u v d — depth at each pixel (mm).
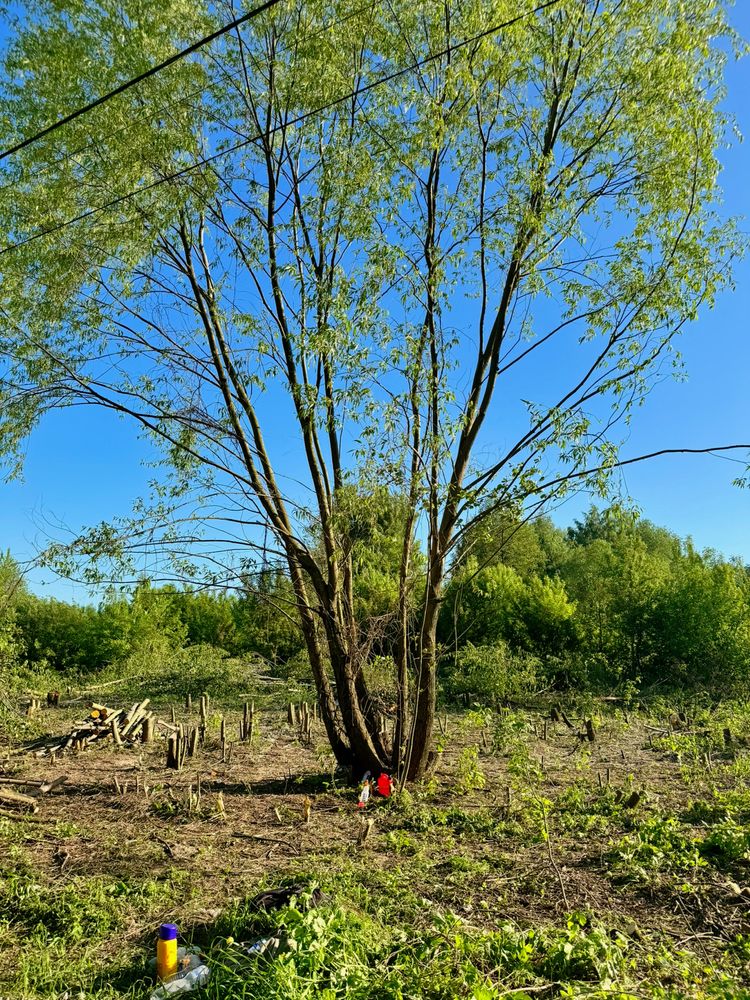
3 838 7824
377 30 9531
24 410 10359
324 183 9445
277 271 9555
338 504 9805
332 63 9648
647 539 43281
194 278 10805
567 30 9211
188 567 9672
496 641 23062
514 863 6895
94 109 9586
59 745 13086
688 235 9297
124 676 22859
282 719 16469
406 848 7469
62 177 9859
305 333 9242
